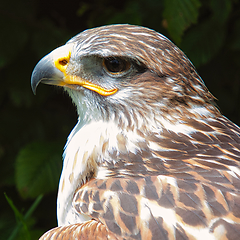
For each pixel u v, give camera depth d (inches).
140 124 94.6
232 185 92.8
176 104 94.7
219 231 92.0
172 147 94.2
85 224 93.2
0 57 103.0
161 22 102.8
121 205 93.0
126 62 94.7
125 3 103.6
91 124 95.1
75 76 95.1
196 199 92.6
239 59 103.6
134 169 93.9
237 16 103.3
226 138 94.5
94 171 94.6
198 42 102.3
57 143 103.3
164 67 94.5
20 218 98.0
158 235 92.4
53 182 102.1
